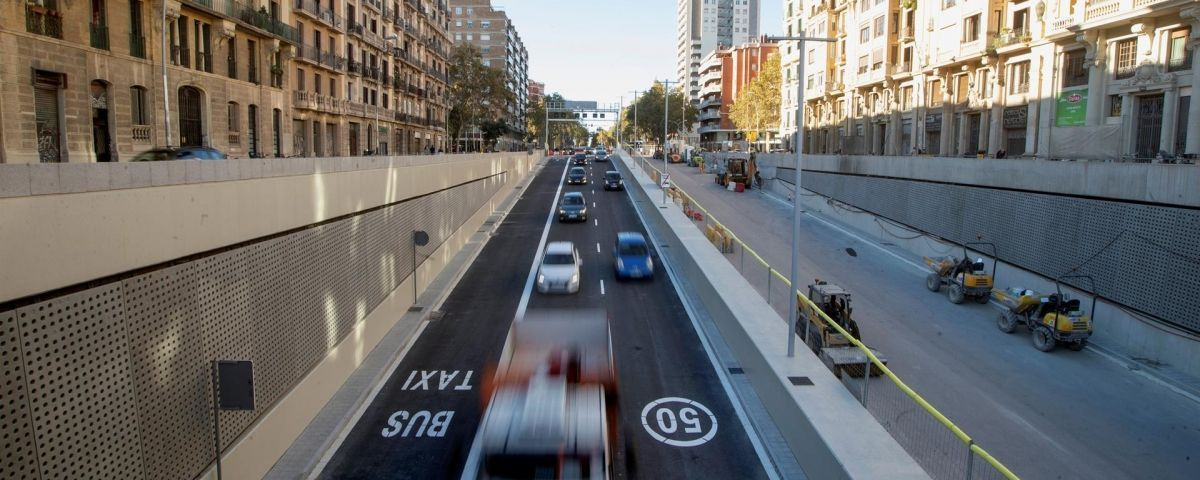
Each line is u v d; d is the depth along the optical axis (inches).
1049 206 946.7
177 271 361.7
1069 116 1332.4
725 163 2758.4
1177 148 1090.1
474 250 1264.8
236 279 422.3
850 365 600.7
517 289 975.6
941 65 1787.6
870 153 2314.2
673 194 1888.5
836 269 1148.5
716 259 979.3
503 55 5433.1
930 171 1312.7
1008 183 1064.2
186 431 364.8
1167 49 1108.5
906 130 2071.9
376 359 666.2
